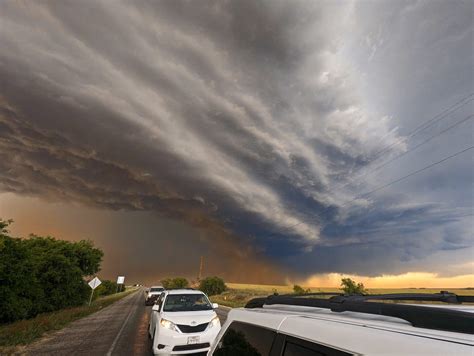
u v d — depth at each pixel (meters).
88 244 31.73
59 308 23.72
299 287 48.22
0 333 10.83
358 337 1.35
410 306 1.48
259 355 2.00
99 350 8.98
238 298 38.22
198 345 7.32
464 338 1.09
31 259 18.98
